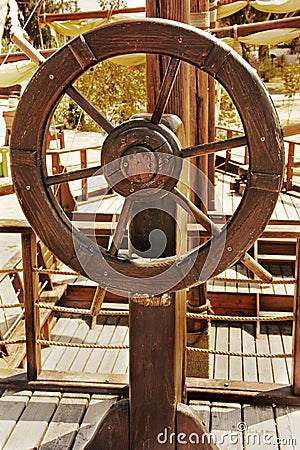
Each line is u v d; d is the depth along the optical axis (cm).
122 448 249
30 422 295
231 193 749
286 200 721
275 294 553
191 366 407
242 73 188
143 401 239
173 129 206
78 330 540
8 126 934
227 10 608
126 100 836
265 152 192
